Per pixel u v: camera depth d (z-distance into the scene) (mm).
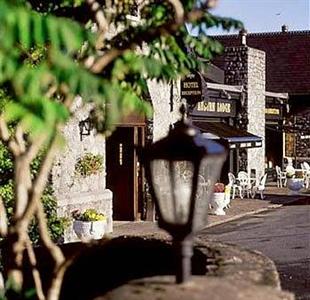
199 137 3922
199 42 4758
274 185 32594
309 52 37750
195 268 5047
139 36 3979
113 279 6023
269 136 36094
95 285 5984
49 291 4277
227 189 21938
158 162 3891
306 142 36500
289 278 12414
